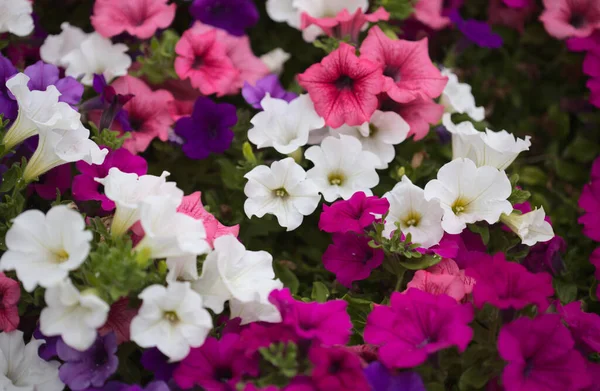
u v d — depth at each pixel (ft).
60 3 3.28
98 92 2.77
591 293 2.77
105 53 2.94
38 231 2.27
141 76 2.97
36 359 2.41
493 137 2.71
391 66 2.83
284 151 2.68
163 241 2.31
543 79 3.40
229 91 2.98
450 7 3.38
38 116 2.48
